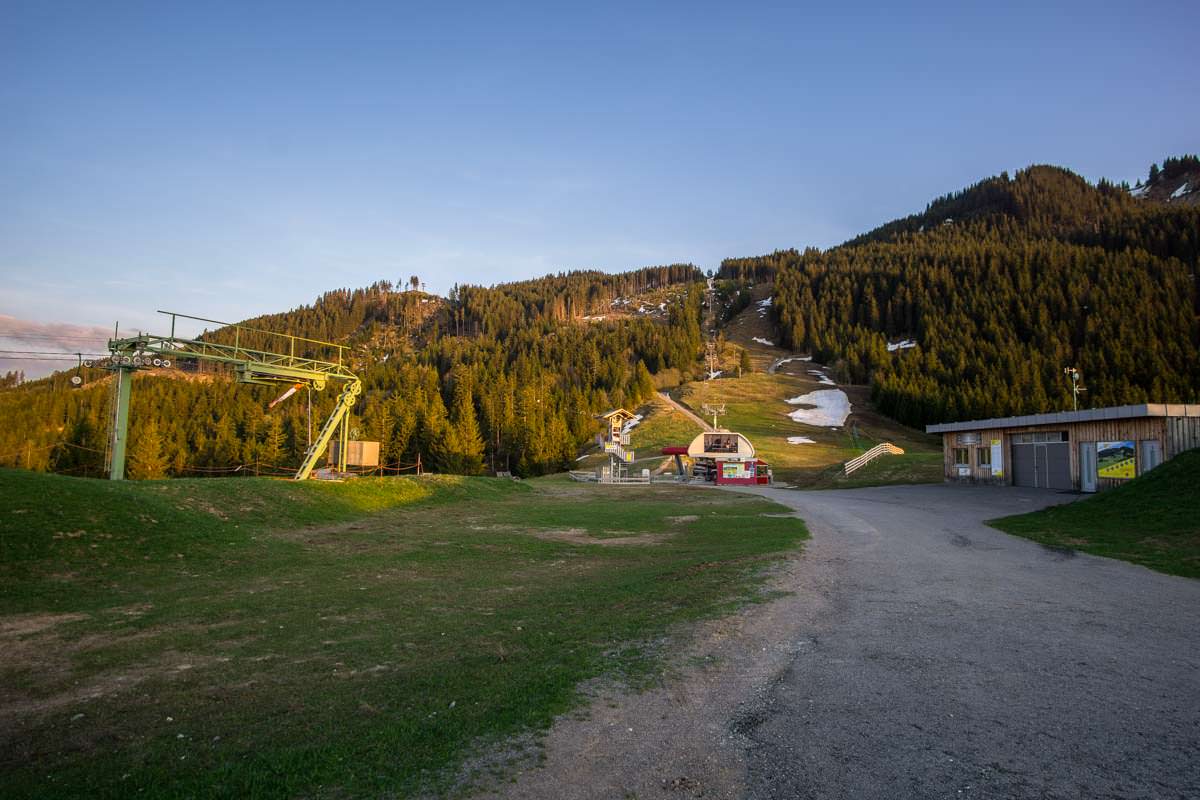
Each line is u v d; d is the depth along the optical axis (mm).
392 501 27797
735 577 12281
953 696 6082
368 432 82438
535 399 104000
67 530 13883
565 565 15422
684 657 7289
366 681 6887
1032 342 129750
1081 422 32156
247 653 8094
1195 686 6328
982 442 39844
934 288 165375
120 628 9359
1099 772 4582
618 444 61375
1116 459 30016
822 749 4988
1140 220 190375
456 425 88312
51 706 6285
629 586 12047
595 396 119875
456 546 18391
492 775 4570
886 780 4484
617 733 5297
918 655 7352
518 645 8102
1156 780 4465
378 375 137125
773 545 16734
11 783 4590
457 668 7188
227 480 23359
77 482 16609
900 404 102438
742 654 7414
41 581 11742
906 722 5488
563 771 4633
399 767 4711
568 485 50688
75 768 4844
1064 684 6383
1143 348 114750
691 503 33438
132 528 15094
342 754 4934
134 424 83812
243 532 17734
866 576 12305
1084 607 9719
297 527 20281
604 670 6887
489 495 34094
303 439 85250
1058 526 19672
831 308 179875
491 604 11016
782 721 5531
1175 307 131500
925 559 14367
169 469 78312
